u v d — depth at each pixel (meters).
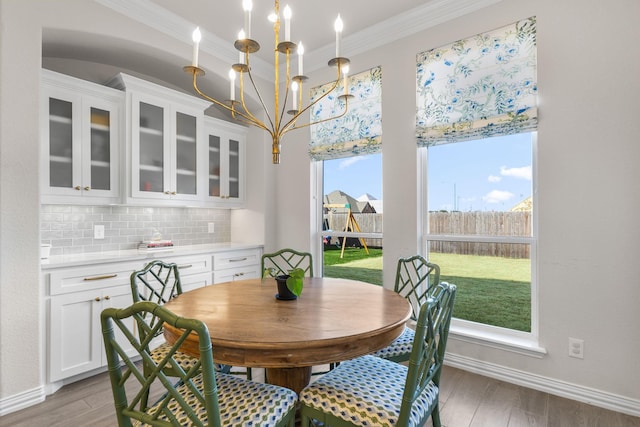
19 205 2.08
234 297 1.86
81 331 2.40
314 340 1.25
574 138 2.16
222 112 4.12
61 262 2.31
